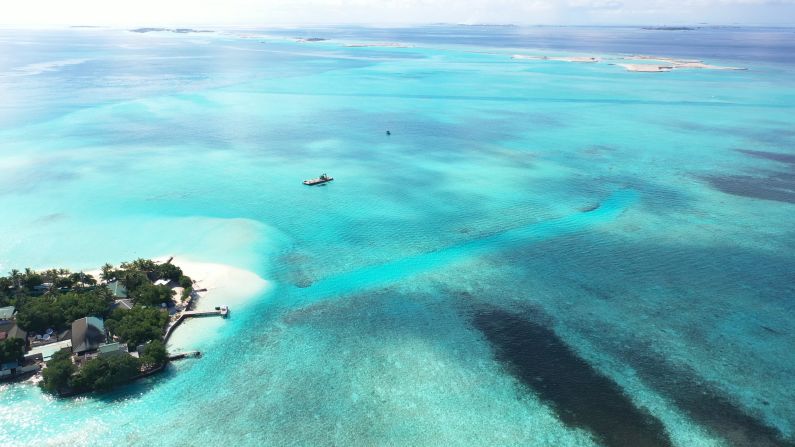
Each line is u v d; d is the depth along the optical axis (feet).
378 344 218.18
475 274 273.33
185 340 218.38
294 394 190.90
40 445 168.04
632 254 295.07
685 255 294.25
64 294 236.43
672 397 191.31
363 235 316.81
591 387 195.93
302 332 225.35
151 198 366.84
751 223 334.65
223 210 349.82
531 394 192.34
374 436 173.68
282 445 169.89
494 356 211.82
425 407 185.88
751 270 278.26
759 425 179.42
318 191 386.73
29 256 283.38
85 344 204.44
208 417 180.34
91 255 286.05
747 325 232.32
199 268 274.77
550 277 270.87
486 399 189.88
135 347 206.49
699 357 211.82
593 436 175.11
